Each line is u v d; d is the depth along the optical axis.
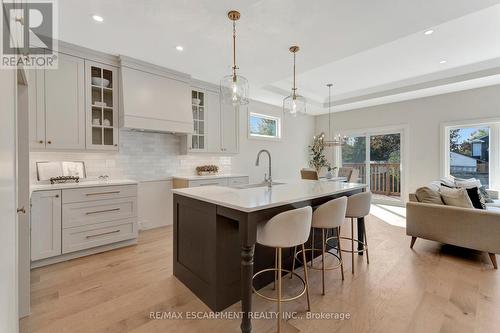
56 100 2.85
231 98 2.57
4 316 0.93
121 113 3.30
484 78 4.10
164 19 2.40
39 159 2.99
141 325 1.72
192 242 2.16
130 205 3.21
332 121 6.98
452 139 5.05
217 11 2.27
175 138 4.37
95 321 1.75
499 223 2.50
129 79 3.32
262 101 5.82
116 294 2.10
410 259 2.79
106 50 3.09
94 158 3.45
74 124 2.98
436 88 4.66
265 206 1.71
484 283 2.25
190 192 2.25
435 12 2.27
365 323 1.74
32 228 2.51
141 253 2.98
